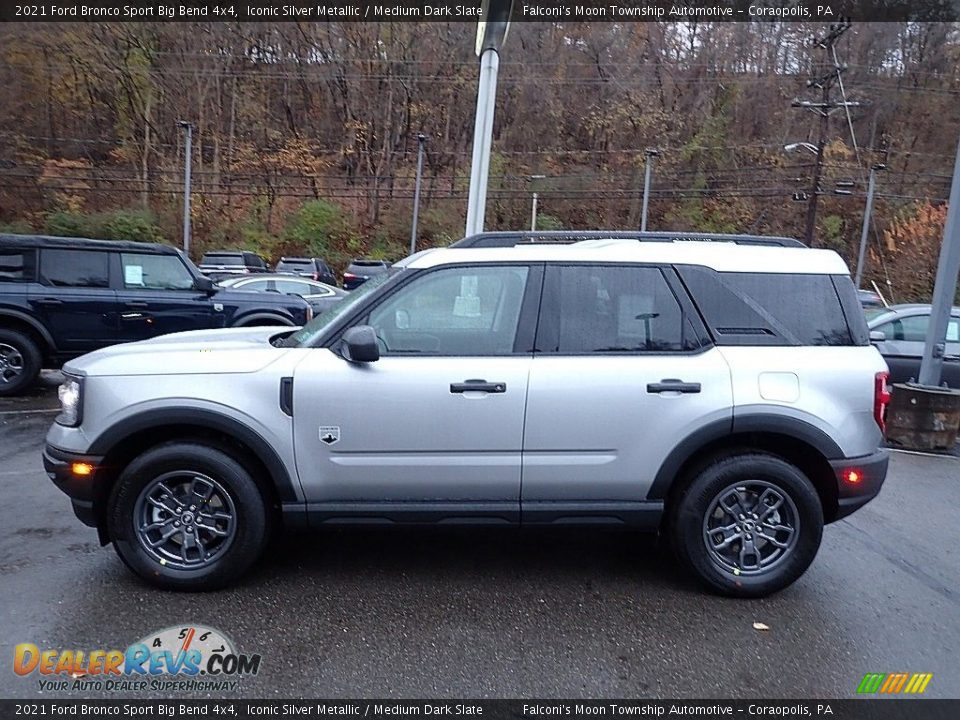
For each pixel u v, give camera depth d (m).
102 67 40.97
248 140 44.97
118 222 36.16
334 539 4.52
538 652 3.22
